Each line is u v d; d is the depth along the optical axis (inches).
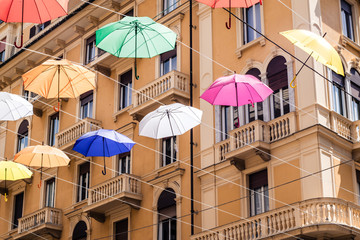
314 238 753.6
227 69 936.9
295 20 879.7
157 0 1085.1
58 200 1152.8
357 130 858.1
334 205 741.3
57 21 1224.8
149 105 981.2
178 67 1010.1
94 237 1046.4
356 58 938.7
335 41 906.7
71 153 1141.1
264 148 835.4
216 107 930.7
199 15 1012.5
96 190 1027.9
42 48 1278.3
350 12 975.6
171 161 976.3
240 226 799.7
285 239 752.3
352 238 745.6
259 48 906.1
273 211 767.1
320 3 902.4
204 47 984.3
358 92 924.6
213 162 906.1
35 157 680.4
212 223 877.8
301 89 839.7
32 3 431.8
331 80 867.4
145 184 993.5
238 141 860.0
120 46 514.6
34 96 1295.5
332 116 834.2
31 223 1139.3
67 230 1106.7
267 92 577.9
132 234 984.9
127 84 1101.7
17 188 1267.2
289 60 861.8
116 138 608.1
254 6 940.0
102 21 1182.9
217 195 887.1
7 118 593.9
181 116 584.4
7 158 1332.4
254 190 855.1
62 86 569.6
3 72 1360.7
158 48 519.8
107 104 1115.3
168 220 941.2
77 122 1117.1
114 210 1023.0
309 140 805.2
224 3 506.6
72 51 1236.5
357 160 853.2
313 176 788.0
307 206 743.7
